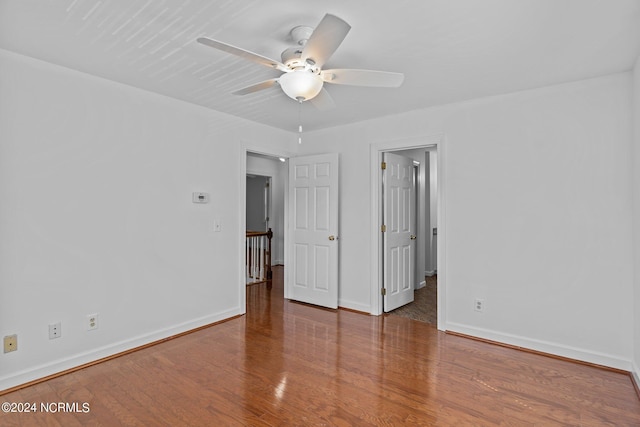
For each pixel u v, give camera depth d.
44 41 2.16
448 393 2.24
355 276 4.08
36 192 2.40
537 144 2.93
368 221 3.97
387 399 2.17
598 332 2.67
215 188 3.61
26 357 2.35
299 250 4.50
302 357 2.79
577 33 2.03
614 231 2.62
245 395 2.21
